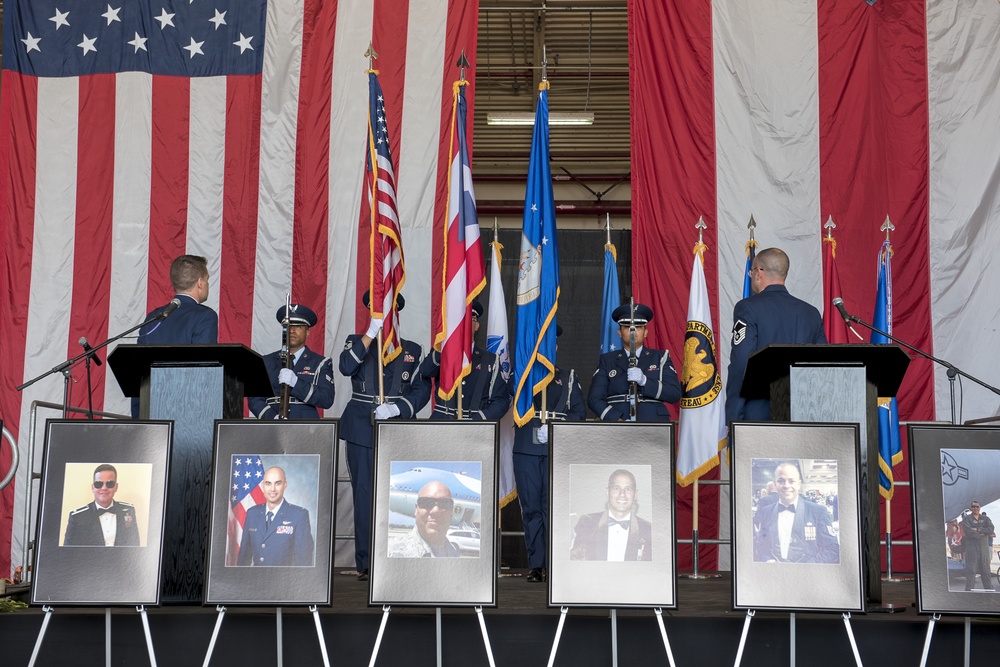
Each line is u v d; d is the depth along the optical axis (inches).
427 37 262.4
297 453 123.6
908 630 133.6
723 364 247.3
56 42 264.5
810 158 253.0
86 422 125.4
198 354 141.3
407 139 258.4
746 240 251.3
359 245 255.6
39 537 122.9
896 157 253.1
